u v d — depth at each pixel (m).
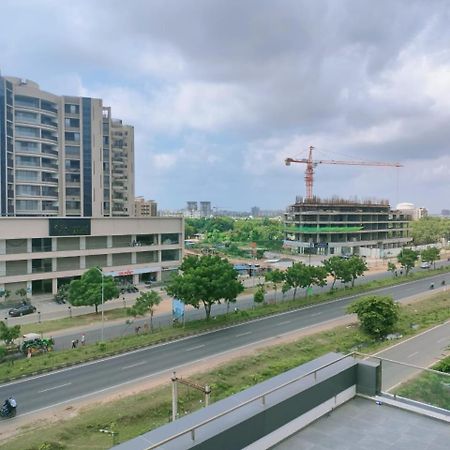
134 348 42.28
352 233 134.62
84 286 51.19
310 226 131.38
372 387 9.31
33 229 63.91
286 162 177.25
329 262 71.94
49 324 51.44
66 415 28.77
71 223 67.25
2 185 79.88
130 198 113.88
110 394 32.09
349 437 8.02
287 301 62.88
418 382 9.60
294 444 7.77
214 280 49.03
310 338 45.66
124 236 74.06
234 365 37.34
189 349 42.38
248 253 126.69
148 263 76.69
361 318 47.84
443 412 8.80
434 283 81.50
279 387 8.22
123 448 6.25
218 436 6.66
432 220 195.12
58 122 89.44
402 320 52.91
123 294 67.19
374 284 77.69
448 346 41.09
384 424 8.46
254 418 7.25
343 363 9.53
